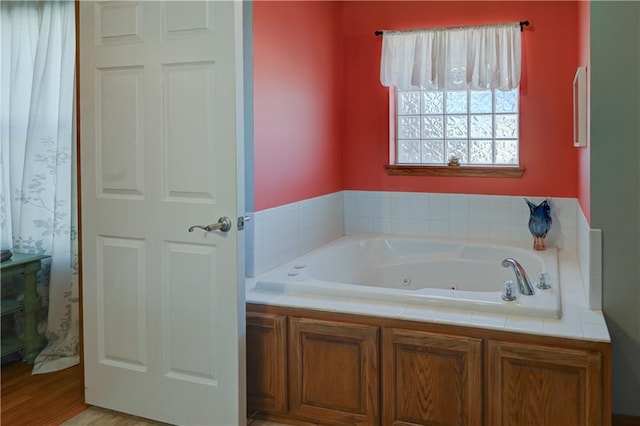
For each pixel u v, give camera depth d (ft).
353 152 13.84
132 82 8.05
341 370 7.99
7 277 10.38
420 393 7.59
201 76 7.58
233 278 7.57
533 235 11.98
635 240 7.79
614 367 8.02
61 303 10.87
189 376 8.02
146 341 8.25
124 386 8.50
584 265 9.31
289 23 10.97
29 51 11.17
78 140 8.54
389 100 13.47
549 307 7.55
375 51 13.47
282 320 8.26
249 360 8.54
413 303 8.15
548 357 6.93
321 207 12.60
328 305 8.20
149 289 8.16
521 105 12.45
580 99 9.00
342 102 13.83
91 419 8.48
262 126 10.03
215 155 7.57
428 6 12.89
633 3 7.65
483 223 12.97
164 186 7.94
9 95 11.27
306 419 8.31
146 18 7.88
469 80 12.32
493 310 7.73
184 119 7.73
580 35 10.57
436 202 13.32
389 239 13.16
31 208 11.18
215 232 7.64
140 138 8.04
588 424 6.81
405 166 13.42
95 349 8.69
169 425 8.23
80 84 8.43
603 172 7.87
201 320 7.84
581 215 10.39
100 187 8.41
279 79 10.62
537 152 12.41
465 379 7.34
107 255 8.45
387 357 7.72
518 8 12.25
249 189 9.76
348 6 13.64
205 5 7.49
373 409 7.84
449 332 7.41
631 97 7.72
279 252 10.64
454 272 12.32
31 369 10.54
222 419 7.82
